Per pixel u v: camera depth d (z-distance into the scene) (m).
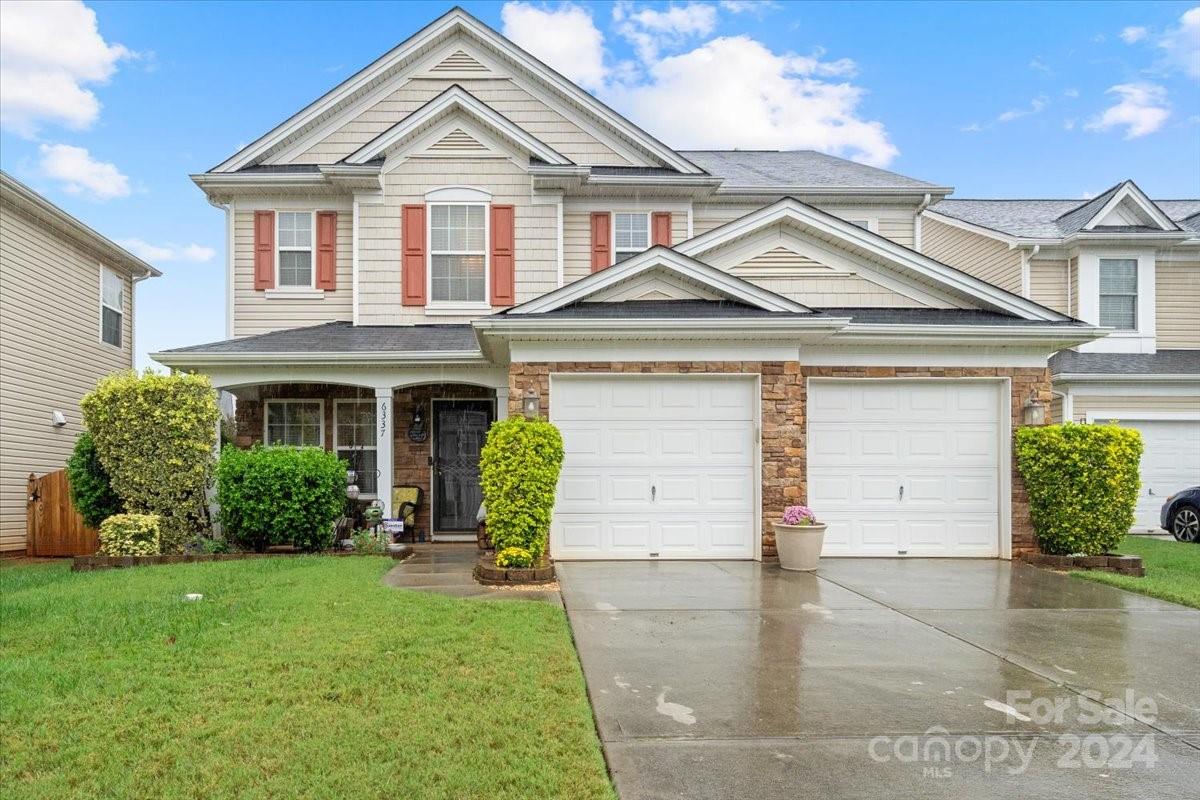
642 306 10.28
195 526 10.77
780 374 9.89
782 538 9.31
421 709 4.35
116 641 5.70
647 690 4.82
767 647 5.80
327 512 10.60
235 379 11.52
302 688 4.67
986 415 10.51
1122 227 15.41
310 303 13.79
